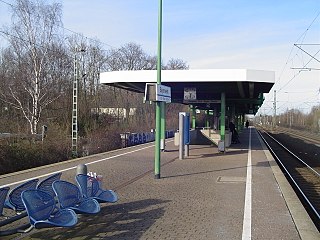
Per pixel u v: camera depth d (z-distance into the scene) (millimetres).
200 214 7852
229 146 27078
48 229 6703
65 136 27547
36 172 13680
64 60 39156
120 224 7074
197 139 32125
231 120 34875
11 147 19234
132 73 19250
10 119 33125
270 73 17953
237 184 11391
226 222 7273
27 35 35312
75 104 26984
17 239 6141
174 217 7602
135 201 9008
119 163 16438
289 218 7617
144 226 6953
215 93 25609
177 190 10383
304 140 50688
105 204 8664
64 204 6293
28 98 35406
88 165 15703
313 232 6648
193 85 21281
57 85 36750
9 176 12703
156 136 12336
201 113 50844
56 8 37062
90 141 27531
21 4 34938
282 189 10602
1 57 38219
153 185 11125
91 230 6684
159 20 12008
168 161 17281
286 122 129000
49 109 34781
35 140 23453
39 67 35062
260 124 173500
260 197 9570
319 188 15906
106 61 55688
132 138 33188
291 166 23781
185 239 6215
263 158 18750
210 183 11531
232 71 17953
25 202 5297
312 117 84500
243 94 26656
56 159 22422
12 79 36250
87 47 50906
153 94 11945
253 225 7094
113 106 48938
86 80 46375
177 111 59250
